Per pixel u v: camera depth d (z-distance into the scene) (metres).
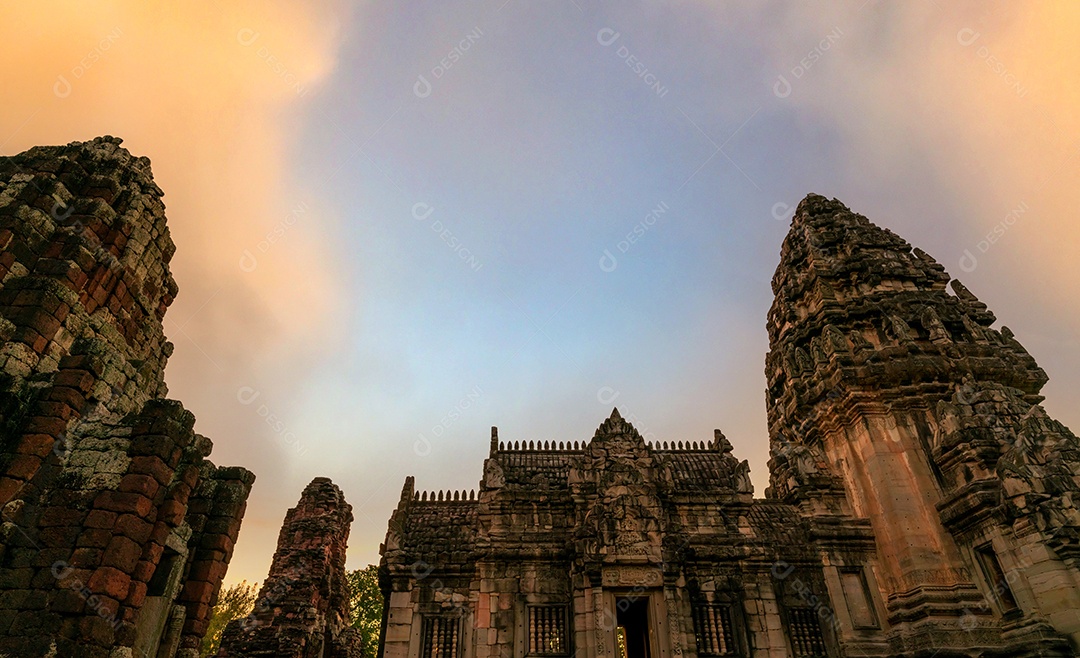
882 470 25.95
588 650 23.16
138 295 19.11
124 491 13.82
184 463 15.75
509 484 29.20
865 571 25.56
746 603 25.22
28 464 13.38
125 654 12.91
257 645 28.98
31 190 17.28
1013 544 21.58
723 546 26.33
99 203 18.09
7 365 13.89
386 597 28.05
